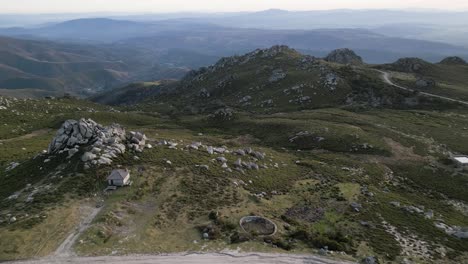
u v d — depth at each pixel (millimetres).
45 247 47969
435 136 126125
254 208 64625
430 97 172875
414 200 81188
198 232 54406
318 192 77500
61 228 52125
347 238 56625
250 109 190875
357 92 186625
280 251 51219
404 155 108812
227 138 138000
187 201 62844
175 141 100688
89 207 58281
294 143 125812
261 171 84688
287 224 60188
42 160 75500
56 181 65312
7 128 130625
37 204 57812
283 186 78938
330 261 49781
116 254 47719
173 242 51406
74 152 73938
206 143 116500
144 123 169125
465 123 143625
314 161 101812
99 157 71562
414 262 52188
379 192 81812
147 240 51188
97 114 167125
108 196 61656
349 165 100375
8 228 51188
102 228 52188
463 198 85062
